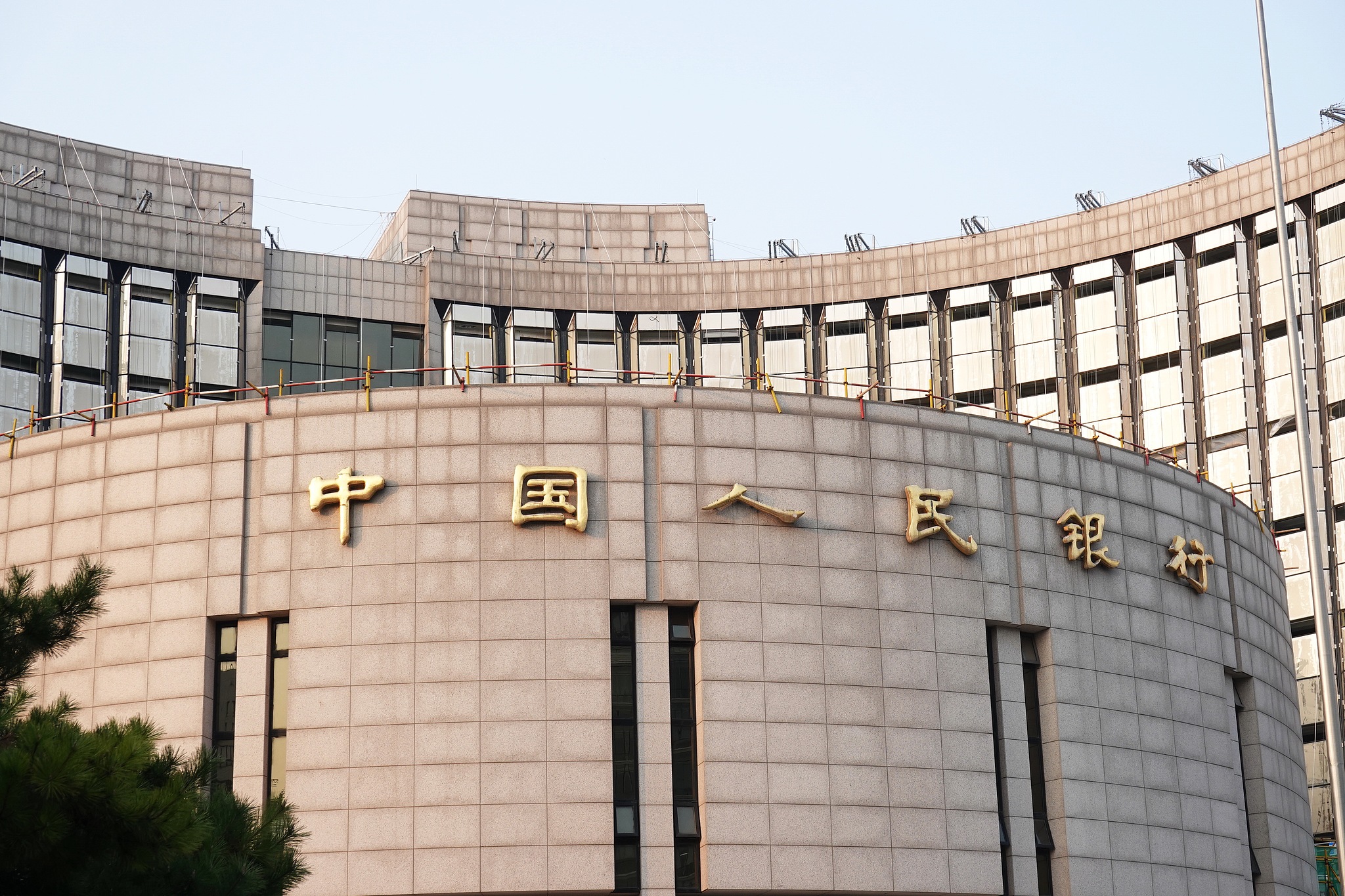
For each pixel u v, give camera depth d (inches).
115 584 2224.4
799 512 2215.8
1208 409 3927.2
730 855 2085.4
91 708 2180.1
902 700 2202.3
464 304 3969.0
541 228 4249.5
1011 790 2253.9
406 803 2069.4
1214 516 2637.8
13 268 3614.7
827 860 2111.2
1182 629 2497.5
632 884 2062.0
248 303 3818.9
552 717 2095.2
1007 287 4101.9
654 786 2096.5
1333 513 3786.9
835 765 2149.4
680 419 2225.6
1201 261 4013.3
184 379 3725.4
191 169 4055.1
